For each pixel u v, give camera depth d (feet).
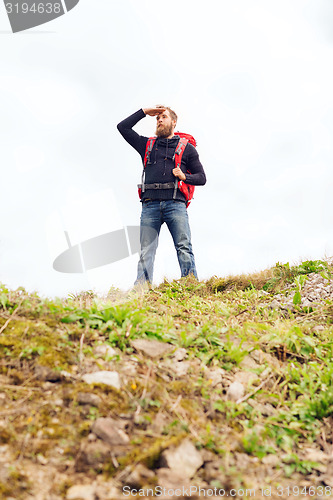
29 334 8.14
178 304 13.96
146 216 19.42
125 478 5.69
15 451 5.84
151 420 6.72
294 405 8.00
